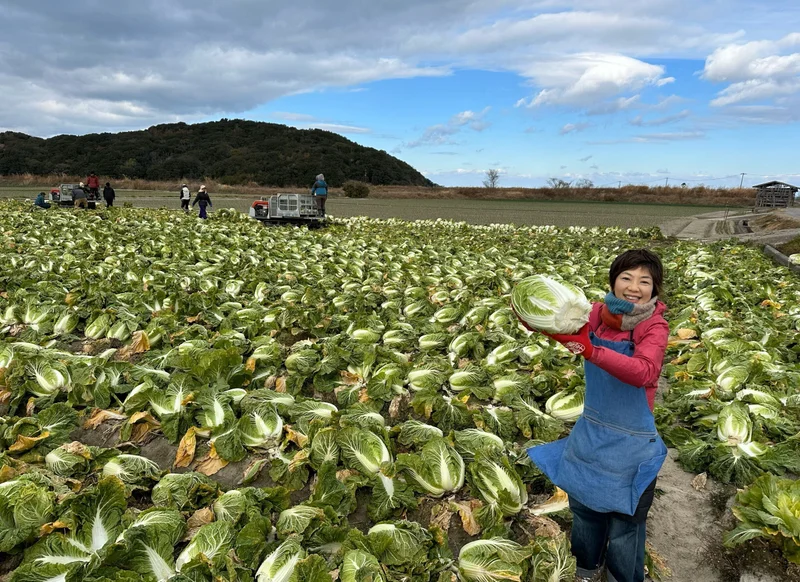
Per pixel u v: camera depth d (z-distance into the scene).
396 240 23.72
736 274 16.12
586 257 20.48
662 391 8.38
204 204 33.38
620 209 71.12
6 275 12.38
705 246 24.08
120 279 12.83
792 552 4.52
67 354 7.71
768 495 4.86
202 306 10.56
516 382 7.23
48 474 5.19
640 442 3.64
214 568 3.77
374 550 4.10
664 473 6.03
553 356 8.12
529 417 6.41
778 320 11.15
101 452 5.63
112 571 3.79
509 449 5.72
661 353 3.51
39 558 4.02
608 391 3.68
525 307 3.44
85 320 10.10
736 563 4.66
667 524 5.17
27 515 4.36
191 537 4.37
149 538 3.97
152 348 8.77
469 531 4.66
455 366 8.22
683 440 6.38
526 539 4.64
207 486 5.01
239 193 103.25
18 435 5.88
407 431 5.88
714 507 5.40
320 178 32.72
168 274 13.74
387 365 7.36
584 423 3.86
